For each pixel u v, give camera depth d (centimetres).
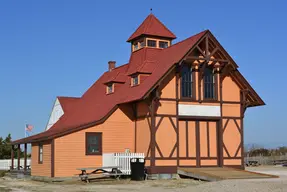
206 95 3084
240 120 3153
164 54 3303
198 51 3042
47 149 3039
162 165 2872
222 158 3052
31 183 2889
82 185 2595
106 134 3083
